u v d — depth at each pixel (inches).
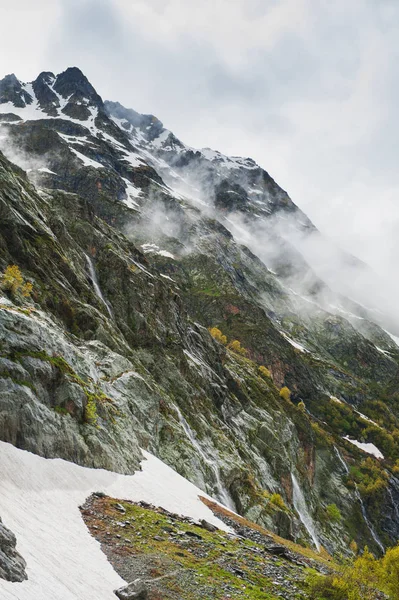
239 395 5260.8
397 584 1600.6
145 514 1528.1
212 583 1174.3
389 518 7027.6
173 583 1102.4
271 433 4840.1
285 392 6860.2
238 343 7780.5
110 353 2901.1
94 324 3181.6
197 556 1336.1
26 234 3299.7
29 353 1581.0
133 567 1112.2
